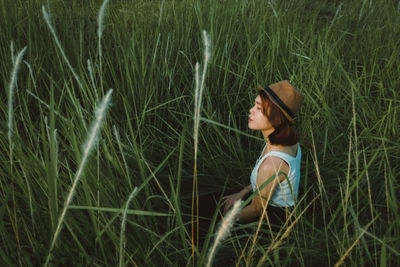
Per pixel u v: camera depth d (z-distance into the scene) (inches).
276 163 72.6
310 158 109.8
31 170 65.4
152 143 110.1
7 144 77.1
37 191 65.2
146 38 143.2
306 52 151.1
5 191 68.4
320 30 174.4
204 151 110.7
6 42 124.3
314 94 127.0
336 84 131.5
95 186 63.4
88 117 91.9
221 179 102.7
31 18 140.1
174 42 143.4
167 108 116.4
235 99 133.8
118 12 162.2
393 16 186.4
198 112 41.7
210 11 156.4
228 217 33.7
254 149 117.6
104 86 116.8
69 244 61.9
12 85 44.5
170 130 120.5
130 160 94.5
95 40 140.4
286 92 69.8
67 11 157.9
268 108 70.9
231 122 126.9
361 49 162.2
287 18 175.6
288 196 78.2
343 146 116.7
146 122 118.3
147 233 67.2
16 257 56.9
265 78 134.2
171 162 109.1
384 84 140.0
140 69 126.6
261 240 79.7
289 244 71.4
